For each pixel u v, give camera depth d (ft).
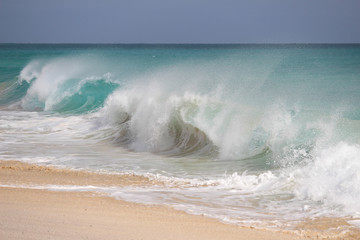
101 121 84.74
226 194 40.09
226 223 31.07
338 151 46.11
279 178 44.01
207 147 62.69
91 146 66.95
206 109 72.74
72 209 31.91
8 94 132.57
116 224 28.43
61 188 40.27
